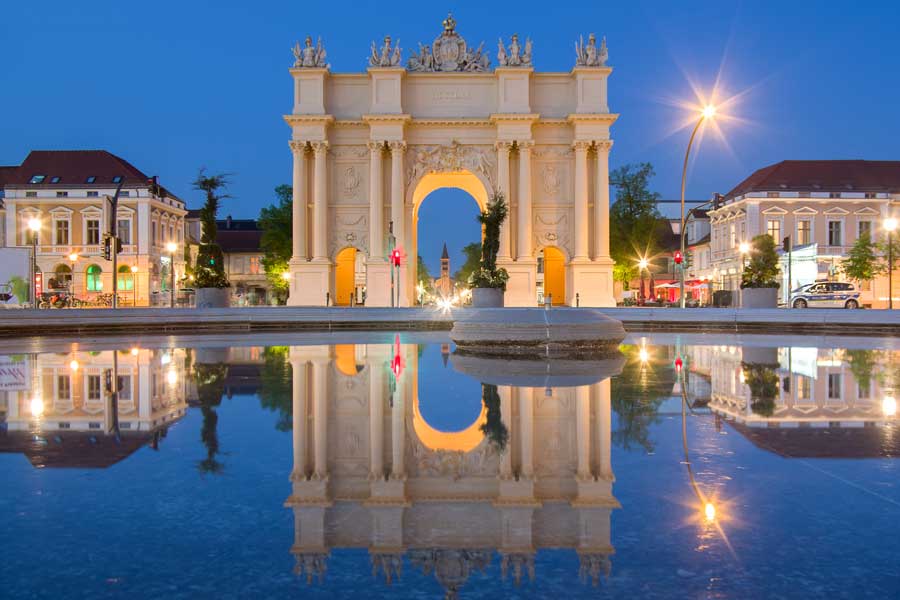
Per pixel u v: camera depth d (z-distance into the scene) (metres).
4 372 11.18
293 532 3.52
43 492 4.23
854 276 59.31
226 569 3.08
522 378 9.96
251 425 6.36
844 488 4.26
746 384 9.26
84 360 13.58
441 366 11.86
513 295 49.97
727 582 2.93
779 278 57.22
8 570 3.06
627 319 31.28
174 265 76.12
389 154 50.78
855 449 5.30
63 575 3.01
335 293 51.31
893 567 3.08
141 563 3.14
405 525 3.62
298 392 8.55
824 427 6.20
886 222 53.44
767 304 34.31
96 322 27.47
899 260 60.09
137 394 8.50
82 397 8.25
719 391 8.56
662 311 31.02
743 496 4.11
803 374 10.61
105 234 34.19
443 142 50.84
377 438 5.75
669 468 4.74
